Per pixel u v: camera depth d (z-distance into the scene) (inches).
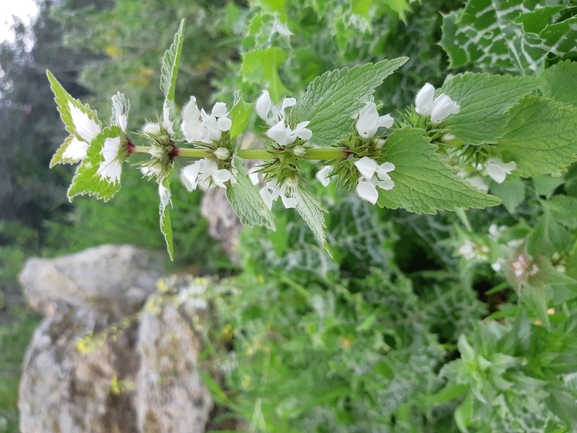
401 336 20.5
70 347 35.7
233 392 31.1
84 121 8.1
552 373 12.6
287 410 25.0
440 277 20.1
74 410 33.8
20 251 56.5
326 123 8.1
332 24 17.8
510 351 13.0
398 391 21.5
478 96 8.7
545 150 9.3
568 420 12.1
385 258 20.5
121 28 39.5
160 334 32.8
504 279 18.6
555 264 12.9
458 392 15.6
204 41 35.6
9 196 63.9
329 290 21.8
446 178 7.7
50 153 62.1
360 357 21.1
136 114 39.8
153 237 42.4
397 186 8.2
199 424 31.1
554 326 13.9
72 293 39.0
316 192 20.9
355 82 8.0
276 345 26.6
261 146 20.7
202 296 30.4
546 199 14.4
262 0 16.6
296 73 19.2
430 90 8.5
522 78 8.4
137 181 42.9
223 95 25.9
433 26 16.7
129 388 33.5
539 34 11.3
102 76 40.6
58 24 54.9
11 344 46.6
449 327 19.9
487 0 12.3
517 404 13.3
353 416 24.7
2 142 62.6
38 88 60.7
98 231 45.9
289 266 22.8
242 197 7.7
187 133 7.6
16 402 43.8
